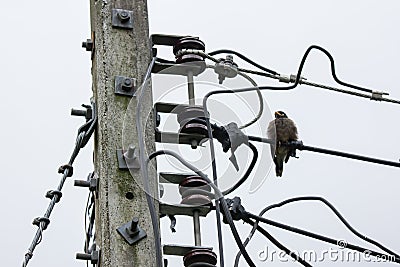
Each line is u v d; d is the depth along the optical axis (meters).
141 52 9.93
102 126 9.27
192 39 10.35
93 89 10.04
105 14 10.10
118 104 9.44
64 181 9.74
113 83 9.59
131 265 8.50
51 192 9.66
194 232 8.95
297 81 11.35
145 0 10.34
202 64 9.69
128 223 8.70
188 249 8.84
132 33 10.05
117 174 8.96
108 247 8.55
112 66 9.73
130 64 9.80
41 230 9.43
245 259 8.87
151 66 9.66
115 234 8.62
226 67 9.64
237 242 8.84
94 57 10.09
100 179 8.97
